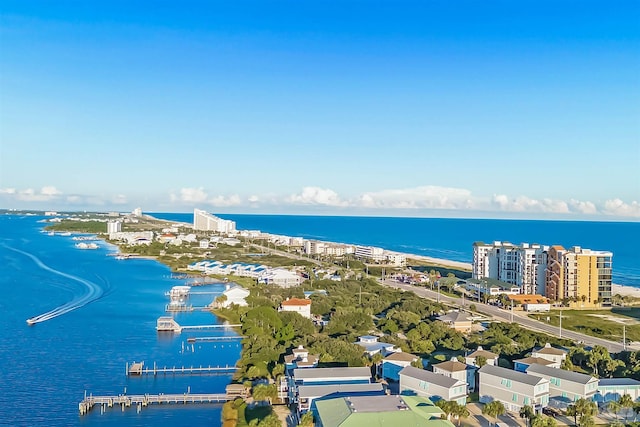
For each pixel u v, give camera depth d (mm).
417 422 107000
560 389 135125
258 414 132875
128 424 130875
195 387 156000
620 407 127312
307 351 165250
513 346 179375
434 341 193375
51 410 138500
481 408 135125
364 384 135375
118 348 195250
